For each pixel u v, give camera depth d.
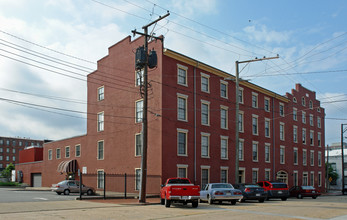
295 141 53.91
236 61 32.31
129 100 36.69
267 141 47.00
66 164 44.91
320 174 60.62
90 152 42.66
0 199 26.59
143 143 24.27
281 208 20.73
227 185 24.98
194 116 35.59
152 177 32.06
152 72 33.78
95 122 42.16
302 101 57.38
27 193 37.19
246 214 17.12
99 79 42.16
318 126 61.78
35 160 63.72
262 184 32.56
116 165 37.41
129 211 18.14
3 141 131.25
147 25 25.17
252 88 45.22
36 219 14.50
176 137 33.28
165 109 32.50
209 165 36.56
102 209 19.16
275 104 49.78
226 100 40.28
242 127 42.62
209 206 22.09
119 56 38.94
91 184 41.09
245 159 42.31
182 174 33.66
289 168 51.06
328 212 18.66
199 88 36.72
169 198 20.47
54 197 29.75
